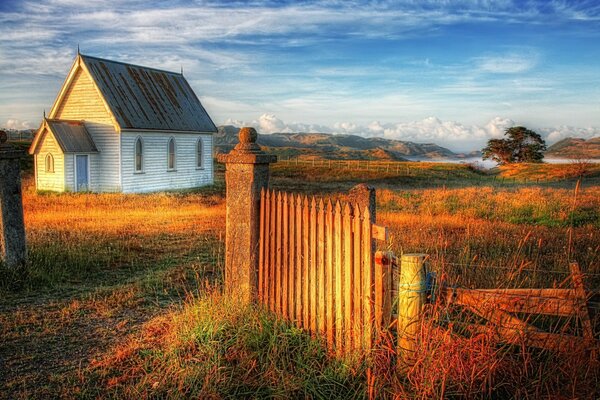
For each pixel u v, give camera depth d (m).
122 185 30.38
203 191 34.28
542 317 5.31
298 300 5.61
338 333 5.04
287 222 5.78
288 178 51.44
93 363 5.47
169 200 25.66
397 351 4.40
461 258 8.91
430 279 4.46
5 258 9.19
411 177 52.31
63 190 28.83
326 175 54.53
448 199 24.02
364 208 4.64
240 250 6.38
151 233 14.89
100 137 30.56
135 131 31.19
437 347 4.12
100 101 30.33
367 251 4.66
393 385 4.20
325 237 5.22
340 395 4.42
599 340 3.90
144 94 33.94
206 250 12.49
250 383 4.76
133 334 6.33
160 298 8.20
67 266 10.15
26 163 43.69
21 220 9.33
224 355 5.26
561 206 18.86
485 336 4.18
